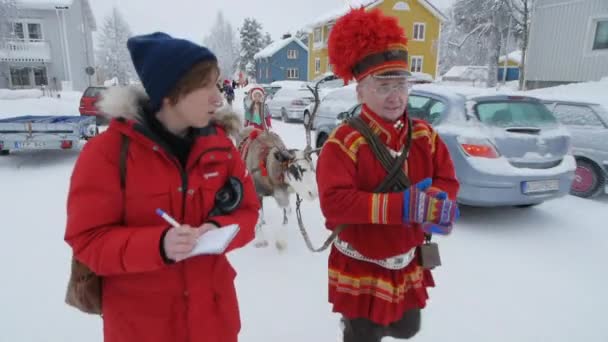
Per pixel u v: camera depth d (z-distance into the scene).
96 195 1.20
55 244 4.03
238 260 3.77
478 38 31.47
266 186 4.14
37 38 28.44
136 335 1.37
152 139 1.24
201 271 1.40
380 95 1.63
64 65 29.12
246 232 1.46
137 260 1.17
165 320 1.36
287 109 15.25
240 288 3.27
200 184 1.36
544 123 4.59
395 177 1.67
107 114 1.25
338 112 8.23
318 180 1.72
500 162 4.18
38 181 6.49
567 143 4.52
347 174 1.64
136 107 1.25
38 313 2.86
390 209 1.47
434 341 2.61
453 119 4.53
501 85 27.88
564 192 4.46
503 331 2.71
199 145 1.35
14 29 26.97
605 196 5.73
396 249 1.70
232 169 1.50
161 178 1.27
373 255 1.71
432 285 1.99
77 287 1.36
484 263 3.67
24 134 7.43
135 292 1.35
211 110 1.30
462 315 2.89
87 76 33.75
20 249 3.90
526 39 19.64
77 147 9.77
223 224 1.36
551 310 2.95
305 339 2.65
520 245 4.05
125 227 1.24
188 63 1.20
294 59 50.12
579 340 2.62
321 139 8.20
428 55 31.41
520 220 4.76
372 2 29.17
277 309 2.98
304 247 4.09
